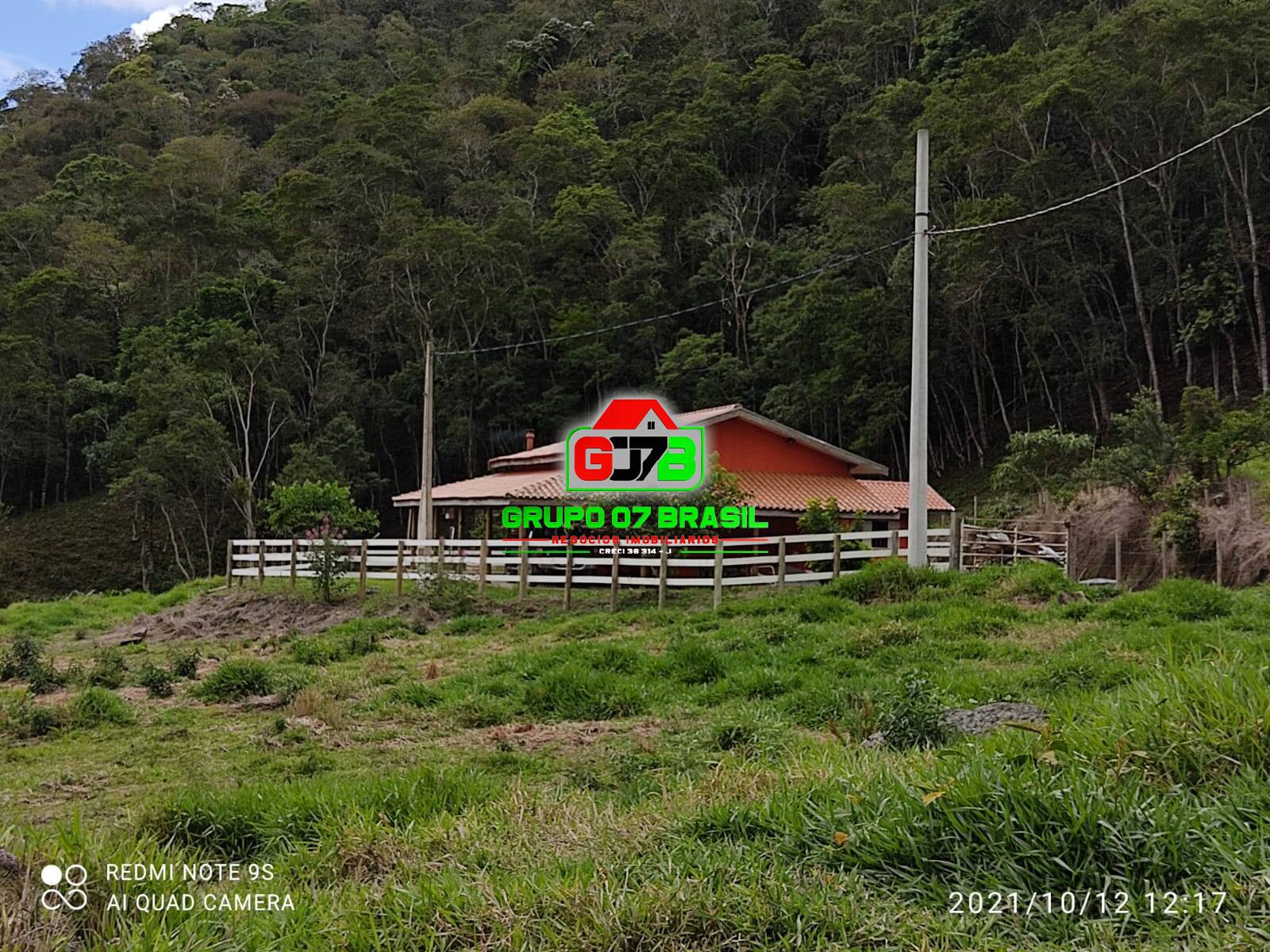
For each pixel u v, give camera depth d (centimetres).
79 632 2150
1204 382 3731
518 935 383
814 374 4303
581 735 980
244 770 895
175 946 379
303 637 1812
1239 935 334
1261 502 2009
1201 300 3578
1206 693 480
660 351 4969
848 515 2383
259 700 1231
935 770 502
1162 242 3838
